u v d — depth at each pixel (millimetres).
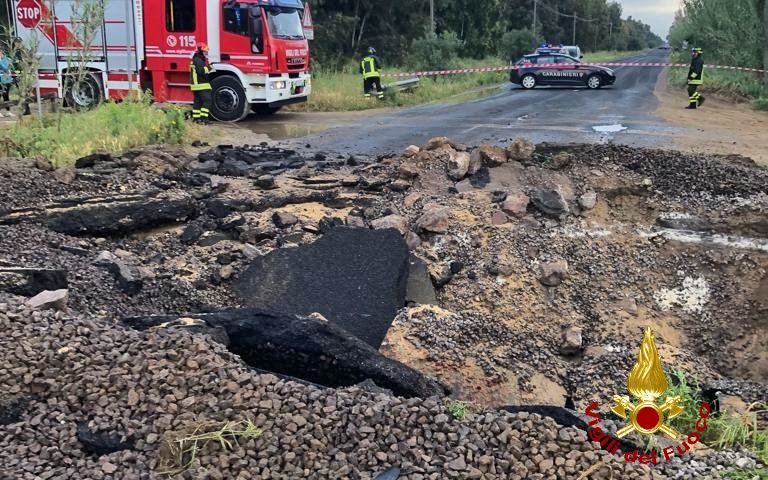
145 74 16344
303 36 17453
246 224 7688
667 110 18516
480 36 48594
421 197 8203
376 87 21016
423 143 12953
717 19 29344
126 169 9148
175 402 3643
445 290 6906
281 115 18203
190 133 12836
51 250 6598
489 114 17938
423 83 25484
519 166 8508
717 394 5027
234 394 3691
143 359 3926
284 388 3742
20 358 3883
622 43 129625
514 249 7223
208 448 3342
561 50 41500
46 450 3389
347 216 7867
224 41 15828
